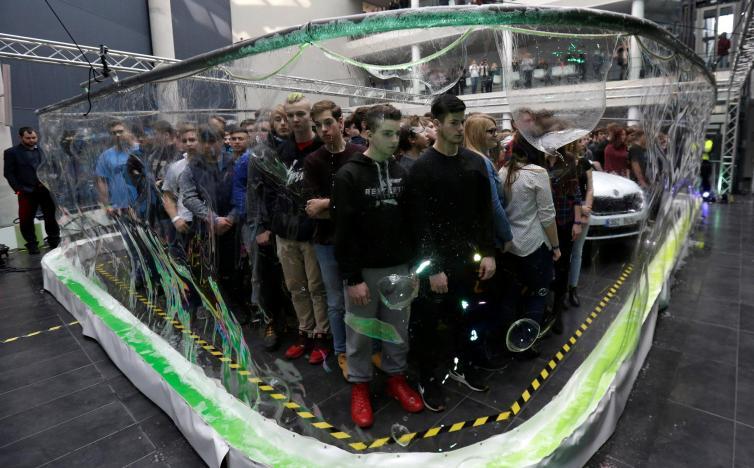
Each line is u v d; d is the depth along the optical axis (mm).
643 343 2242
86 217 3176
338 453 1400
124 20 7785
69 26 6750
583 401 1646
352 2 9438
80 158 3062
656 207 2258
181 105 1788
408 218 1466
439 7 1132
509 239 1739
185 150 1750
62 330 3088
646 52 1576
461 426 1543
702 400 1996
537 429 1491
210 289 1776
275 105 1574
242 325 1720
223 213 1691
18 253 5562
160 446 1829
